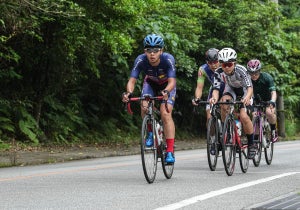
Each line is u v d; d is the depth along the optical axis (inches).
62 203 345.7
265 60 1268.5
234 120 514.9
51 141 884.0
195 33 1082.7
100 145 928.9
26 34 792.9
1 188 416.2
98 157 760.3
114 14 801.6
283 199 344.2
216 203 340.8
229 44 1120.2
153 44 452.1
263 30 1252.5
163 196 369.7
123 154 814.5
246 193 381.4
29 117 856.9
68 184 436.8
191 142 1103.0
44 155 729.6
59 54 839.1
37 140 837.2
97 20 804.0
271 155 625.6
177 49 996.6
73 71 884.6
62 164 648.4
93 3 783.7
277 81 1245.1
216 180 458.9
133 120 1120.2
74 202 349.1
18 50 836.0
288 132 1528.1
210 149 528.7
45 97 905.5
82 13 737.0
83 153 780.6
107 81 1045.2
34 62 854.5
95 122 1016.9
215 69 590.6
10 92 876.6
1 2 696.4
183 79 1106.1
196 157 733.9
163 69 468.8
